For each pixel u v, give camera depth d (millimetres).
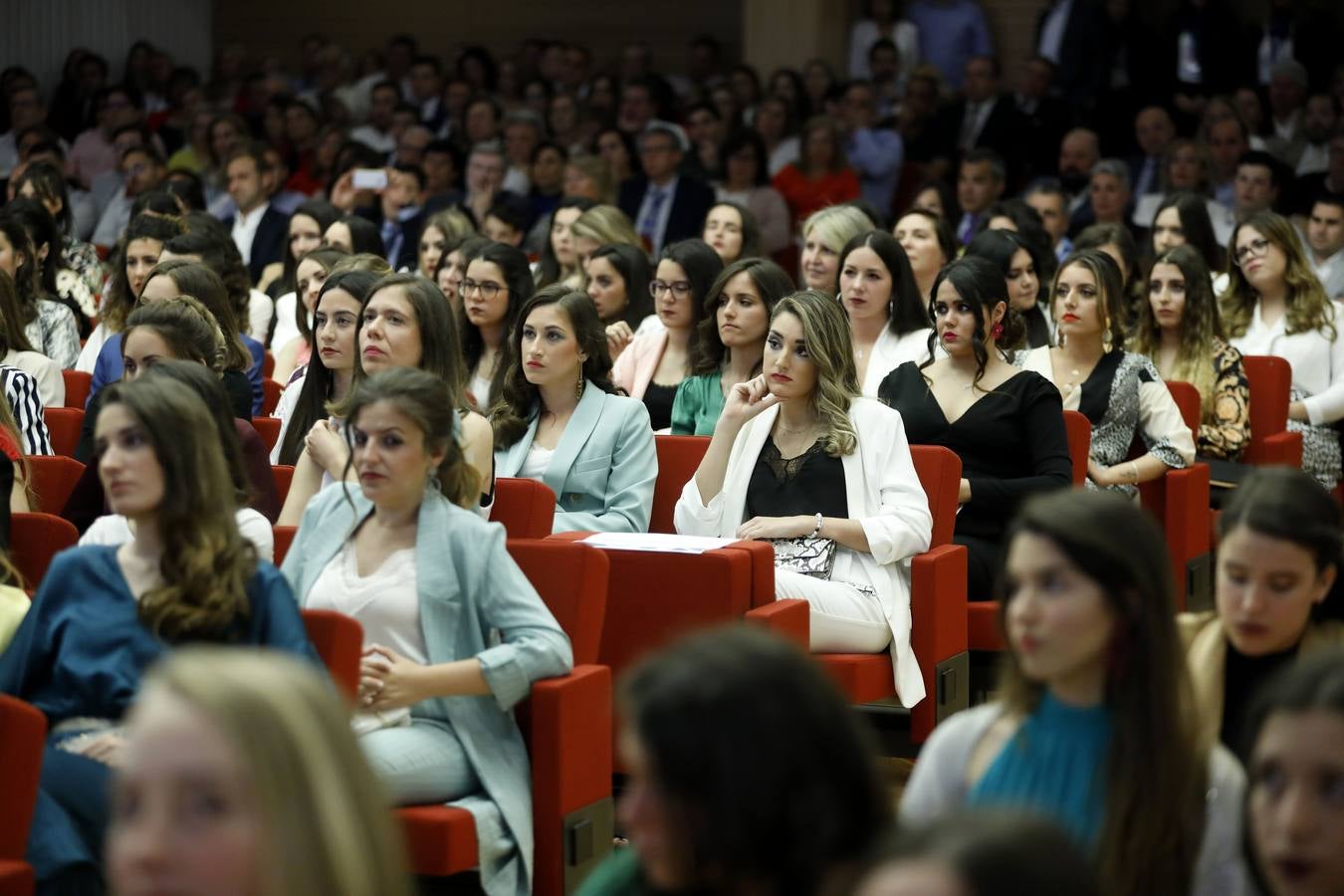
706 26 22812
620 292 10703
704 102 18531
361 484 5430
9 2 21234
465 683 5234
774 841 2529
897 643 6891
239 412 8328
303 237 13125
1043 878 2039
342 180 16578
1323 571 3994
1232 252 11258
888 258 9391
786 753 2518
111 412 4797
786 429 7309
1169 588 3568
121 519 5695
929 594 6969
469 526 5449
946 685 7105
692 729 2508
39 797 4664
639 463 7660
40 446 7723
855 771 2596
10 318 8766
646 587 6215
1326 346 10938
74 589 4953
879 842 2486
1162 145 16828
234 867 2416
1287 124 17203
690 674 2545
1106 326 9297
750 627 2742
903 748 7109
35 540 6027
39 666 4973
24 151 17938
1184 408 9484
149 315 7246
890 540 6871
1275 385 10117
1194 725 3570
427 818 5098
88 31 22078
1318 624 4094
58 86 21562
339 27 24078
